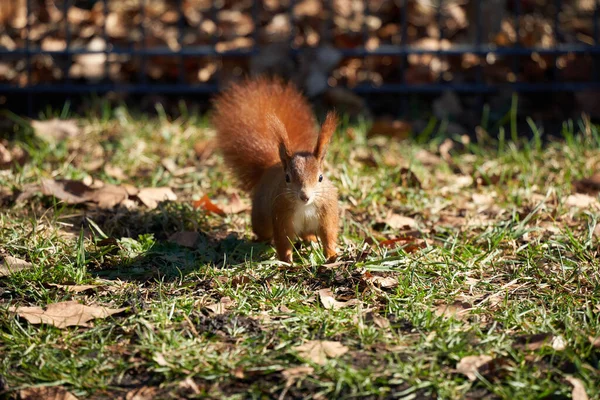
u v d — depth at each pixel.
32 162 11.94
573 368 6.57
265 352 6.80
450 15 16.64
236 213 10.33
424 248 8.91
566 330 6.98
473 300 7.77
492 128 14.17
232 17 16.62
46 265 8.44
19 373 6.63
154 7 16.84
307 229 8.84
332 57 14.70
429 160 12.45
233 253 8.95
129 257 8.74
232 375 6.53
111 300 7.82
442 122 14.20
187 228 9.87
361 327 7.05
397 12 16.52
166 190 10.77
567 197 10.43
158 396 6.36
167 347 6.86
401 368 6.48
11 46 15.70
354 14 16.62
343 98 14.59
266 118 9.73
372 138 13.49
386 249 8.70
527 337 6.95
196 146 12.73
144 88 14.70
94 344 6.95
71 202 10.39
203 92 14.90
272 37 15.91
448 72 15.53
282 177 8.76
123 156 12.41
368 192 10.88
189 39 16.00
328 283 8.13
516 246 9.08
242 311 7.51
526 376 6.40
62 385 6.51
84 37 15.98
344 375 6.35
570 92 14.92
